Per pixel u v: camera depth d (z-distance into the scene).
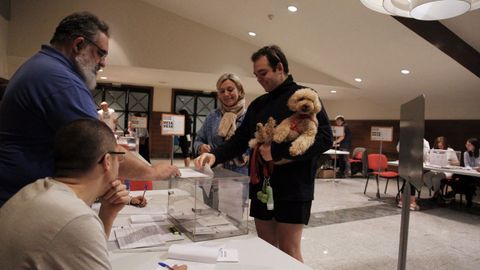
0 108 1.14
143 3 6.54
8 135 1.11
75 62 1.23
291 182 1.43
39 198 0.78
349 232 3.82
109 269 0.79
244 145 1.74
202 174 1.52
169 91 10.02
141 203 1.78
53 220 0.73
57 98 1.09
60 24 1.23
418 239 3.68
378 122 9.34
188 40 6.85
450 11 1.48
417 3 1.35
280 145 1.36
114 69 6.92
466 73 5.61
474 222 4.41
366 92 8.40
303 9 5.21
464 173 4.77
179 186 1.52
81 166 0.84
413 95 7.50
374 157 6.11
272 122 1.44
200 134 2.39
